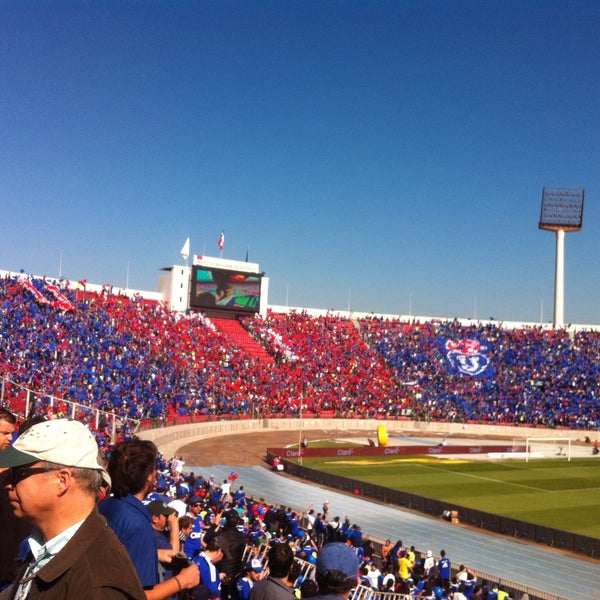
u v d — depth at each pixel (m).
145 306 94.62
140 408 64.56
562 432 96.06
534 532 39.16
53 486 3.76
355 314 124.31
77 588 3.47
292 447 72.06
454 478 60.28
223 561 11.58
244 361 95.69
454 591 25.52
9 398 41.00
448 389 105.62
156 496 12.44
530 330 122.38
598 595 30.08
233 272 103.31
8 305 69.62
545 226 132.00
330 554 6.26
